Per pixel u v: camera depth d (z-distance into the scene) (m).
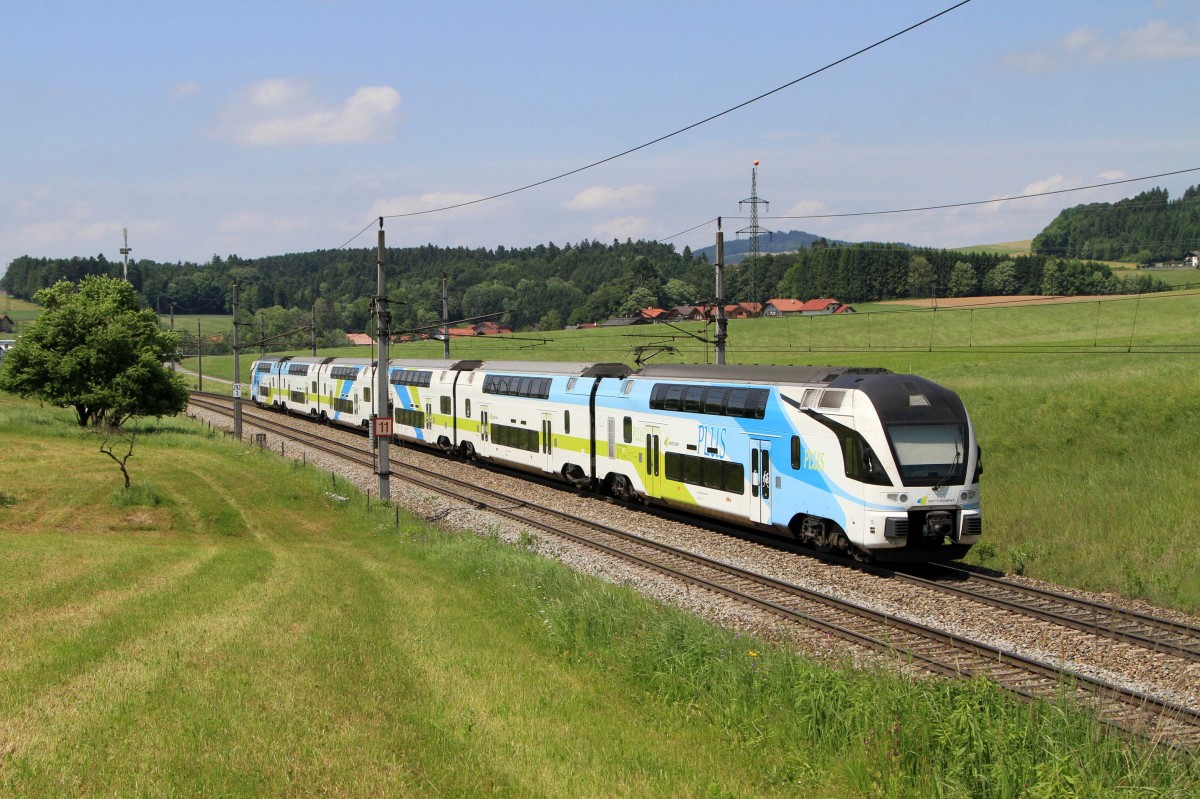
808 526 21.92
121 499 30.23
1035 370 51.88
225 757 9.15
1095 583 19.31
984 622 16.67
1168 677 13.73
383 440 30.39
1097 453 29.88
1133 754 9.41
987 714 9.77
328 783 8.62
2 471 35.06
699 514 26.11
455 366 42.84
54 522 27.84
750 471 23.47
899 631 16.30
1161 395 33.09
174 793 8.28
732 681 11.92
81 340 48.91
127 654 12.99
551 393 33.44
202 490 33.25
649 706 11.70
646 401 27.95
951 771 8.91
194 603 16.62
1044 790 8.24
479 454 39.53
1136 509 23.41
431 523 28.53
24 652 13.05
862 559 20.75
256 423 61.72
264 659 12.82
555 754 9.71
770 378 23.44
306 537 27.30
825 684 11.12
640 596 17.89
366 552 24.38
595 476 30.98
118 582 18.72
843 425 20.48
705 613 17.69
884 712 10.16
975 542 20.14
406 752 9.48
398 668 12.65
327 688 11.56
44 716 10.30
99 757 9.10
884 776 9.16
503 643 14.45
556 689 12.11
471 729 10.29
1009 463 30.55
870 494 19.72
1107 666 14.32
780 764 9.71
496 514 29.23
